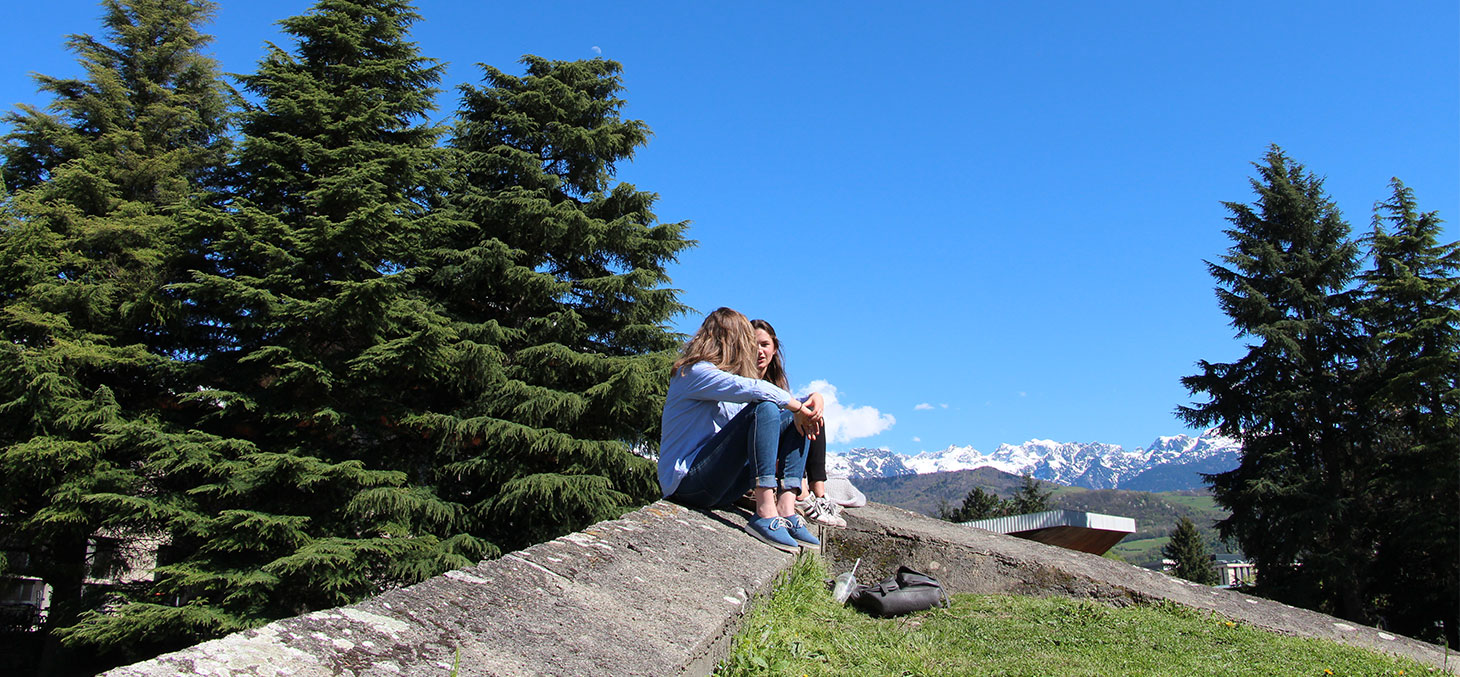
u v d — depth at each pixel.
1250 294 27.73
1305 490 24.86
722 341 4.01
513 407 14.82
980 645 3.88
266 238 13.91
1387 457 24.73
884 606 4.32
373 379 14.10
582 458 14.79
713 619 2.73
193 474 12.93
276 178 14.58
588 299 17.30
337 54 16.50
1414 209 27.30
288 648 1.67
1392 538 23.64
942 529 5.74
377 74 16.28
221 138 16.73
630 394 15.02
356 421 13.70
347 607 1.93
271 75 15.30
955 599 4.88
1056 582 5.03
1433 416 23.61
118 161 15.91
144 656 12.77
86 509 12.52
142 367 13.85
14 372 11.98
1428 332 24.67
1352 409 26.28
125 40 17.69
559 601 2.40
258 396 13.42
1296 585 24.64
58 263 13.67
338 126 14.96
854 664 3.32
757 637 3.18
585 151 17.89
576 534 3.13
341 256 13.81
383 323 13.77
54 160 16.41
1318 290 28.36
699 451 4.07
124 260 14.59
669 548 3.34
